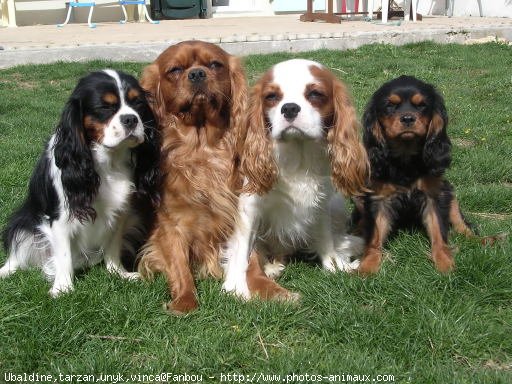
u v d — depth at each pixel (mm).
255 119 1735
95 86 1656
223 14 7520
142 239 1850
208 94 1732
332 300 1592
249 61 4160
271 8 7711
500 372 1394
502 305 1595
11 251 1813
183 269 1720
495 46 4750
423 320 1506
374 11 6641
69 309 1562
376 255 1805
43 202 1721
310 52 4629
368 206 1860
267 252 1867
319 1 7559
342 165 1742
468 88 3482
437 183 1842
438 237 1799
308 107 1675
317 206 1781
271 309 1569
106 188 1717
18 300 1613
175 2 7102
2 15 6465
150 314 1581
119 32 5383
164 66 1768
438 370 1396
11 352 1464
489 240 1830
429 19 6457
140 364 1451
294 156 1722
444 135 1843
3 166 2393
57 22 6727
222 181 1783
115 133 1640
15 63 4363
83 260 1802
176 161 1760
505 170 2301
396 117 1789
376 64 4043
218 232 1797
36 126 2910
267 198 1766
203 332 1524
